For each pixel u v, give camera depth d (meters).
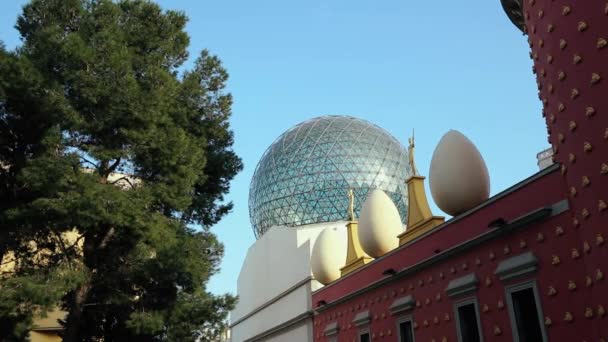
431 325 18.81
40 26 21.25
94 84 18.88
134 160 20.95
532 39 14.03
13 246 20.22
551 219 13.76
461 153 18.41
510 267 14.82
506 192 15.50
